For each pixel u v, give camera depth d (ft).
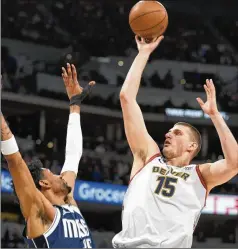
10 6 81.05
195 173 14.29
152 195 14.08
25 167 13.84
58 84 76.84
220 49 89.25
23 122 74.84
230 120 80.43
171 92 82.02
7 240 60.85
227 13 92.58
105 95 79.97
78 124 17.38
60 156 70.23
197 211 13.98
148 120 79.56
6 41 78.38
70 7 86.84
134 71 15.65
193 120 80.33
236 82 85.76
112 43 85.61
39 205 14.07
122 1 89.56
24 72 76.02
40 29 81.87
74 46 82.12
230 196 69.15
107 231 71.15
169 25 90.63
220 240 73.00
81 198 64.64
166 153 15.01
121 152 74.90
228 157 13.76
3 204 65.36
